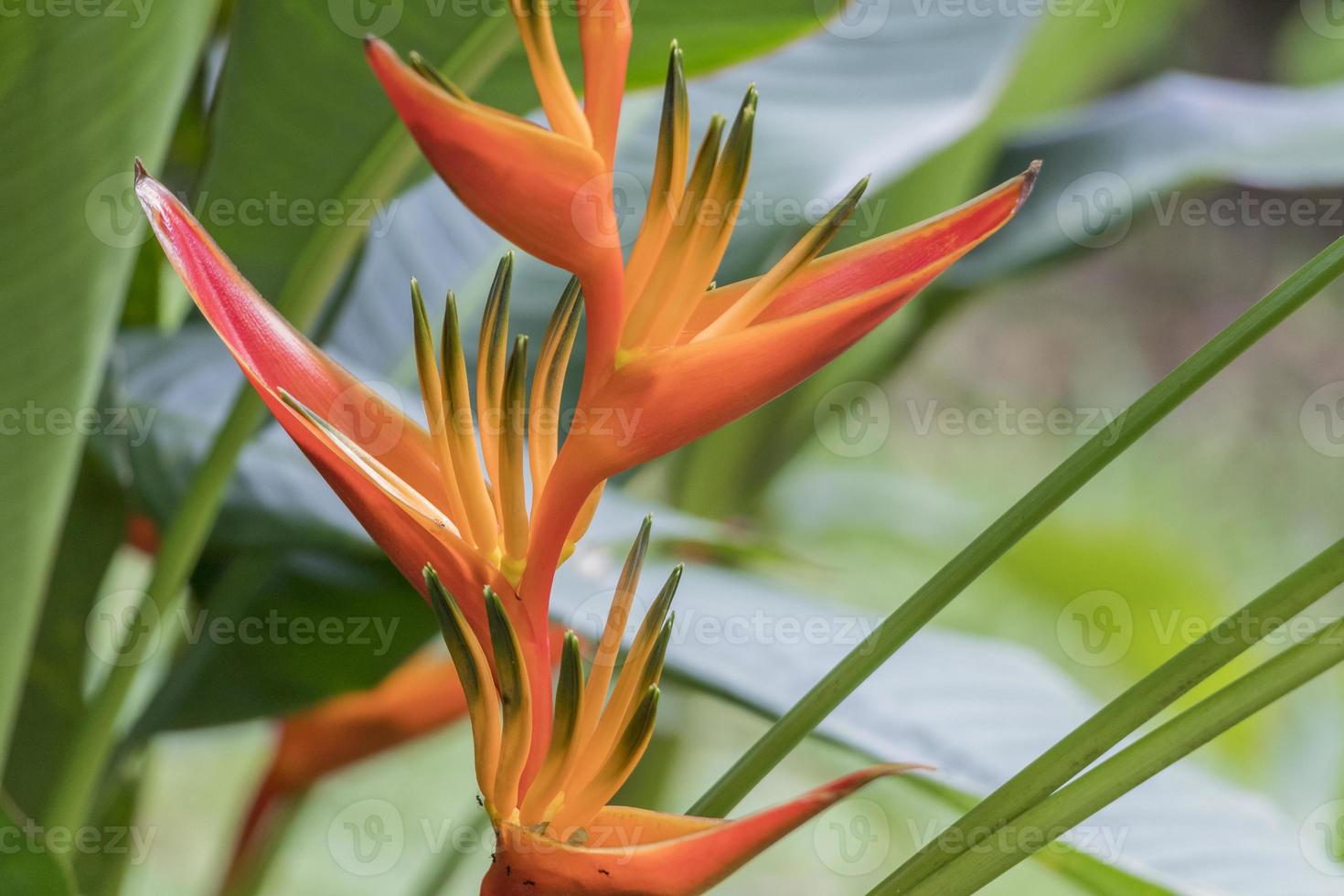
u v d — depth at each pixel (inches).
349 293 54.2
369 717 52.9
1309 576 36.9
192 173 53.1
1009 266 80.4
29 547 41.7
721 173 36.7
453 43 41.6
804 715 38.9
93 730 43.4
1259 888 44.0
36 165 39.3
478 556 37.4
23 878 40.5
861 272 37.7
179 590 43.8
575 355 57.5
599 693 37.8
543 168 35.9
